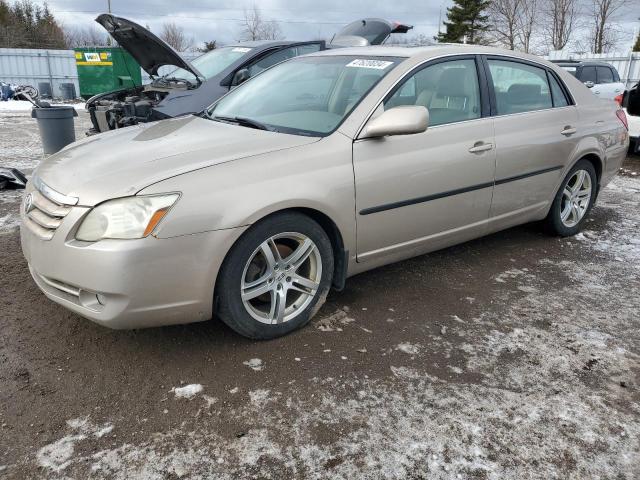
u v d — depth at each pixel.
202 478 1.97
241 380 2.54
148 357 2.70
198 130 3.24
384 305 3.34
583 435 2.24
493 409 2.38
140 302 2.40
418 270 3.92
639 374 2.68
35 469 1.99
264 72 4.11
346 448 2.13
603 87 13.45
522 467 2.06
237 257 2.60
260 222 2.65
